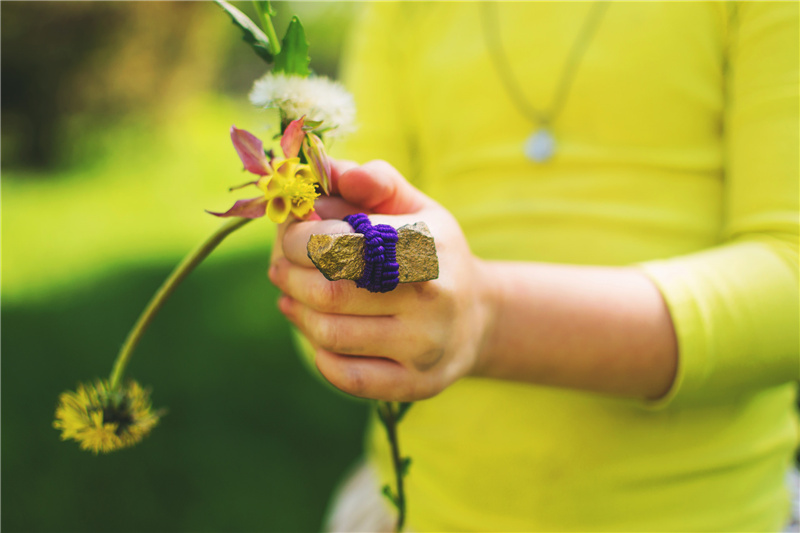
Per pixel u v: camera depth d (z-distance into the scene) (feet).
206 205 11.52
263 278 6.90
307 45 1.48
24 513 3.18
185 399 4.32
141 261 7.67
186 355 4.97
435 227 1.44
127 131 14.19
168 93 14.55
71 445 3.76
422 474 1.77
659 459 1.64
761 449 1.68
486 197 1.78
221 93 21.16
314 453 3.84
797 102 1.54
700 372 1.50
